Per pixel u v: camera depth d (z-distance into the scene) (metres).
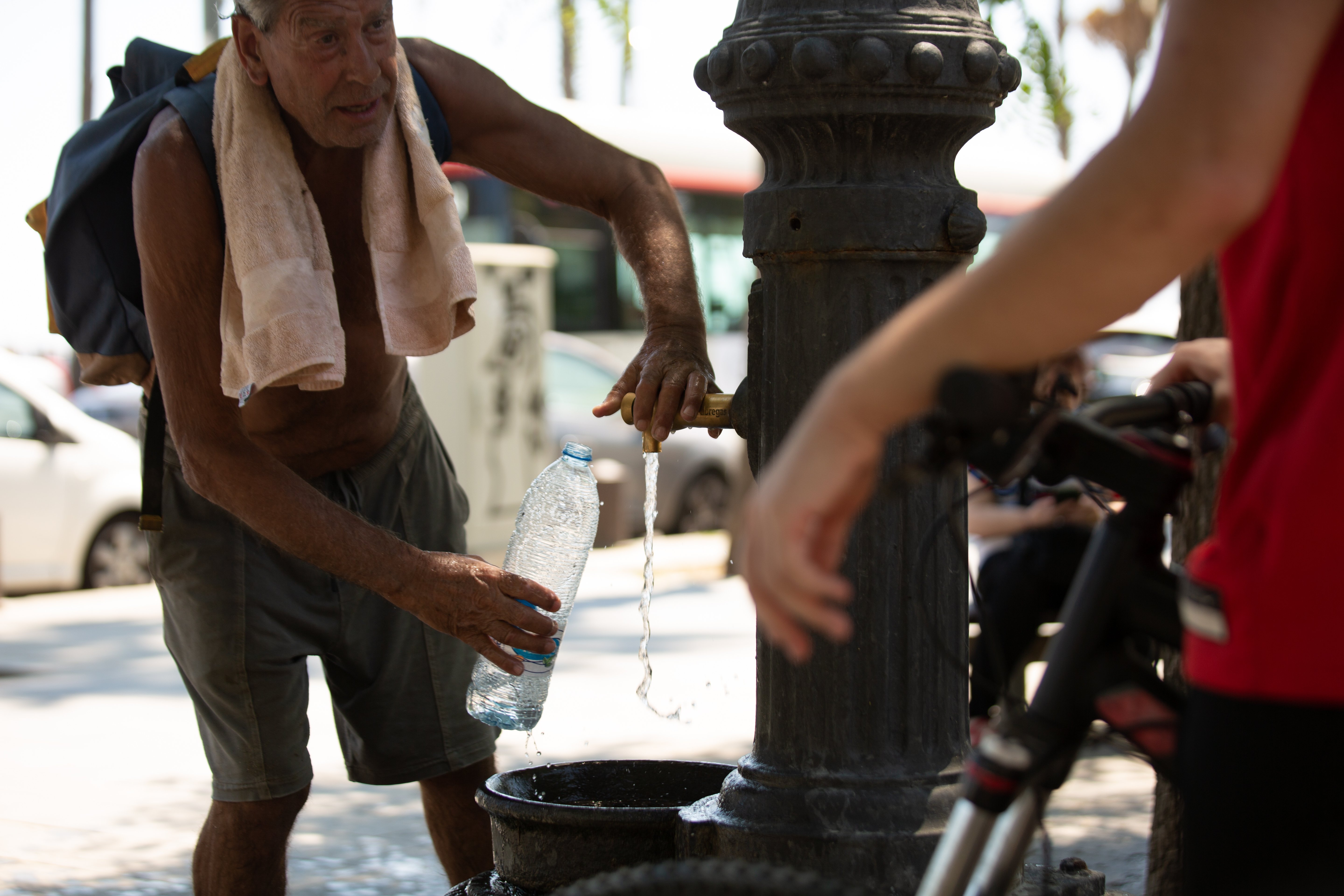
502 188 13.34
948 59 2.17
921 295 2.23
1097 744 1.55
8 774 5.48
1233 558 1.28
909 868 2.18
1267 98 1.09
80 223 2.70
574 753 5.57
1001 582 4.42
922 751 2.26
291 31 2.38
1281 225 1.24
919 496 2.23
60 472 10.58
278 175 2.48
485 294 11.57
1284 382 1.25
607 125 13.46
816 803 2.22
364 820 4.78
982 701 4.36
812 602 1.23
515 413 11.84
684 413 2.45
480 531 11.60
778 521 1.23
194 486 2.56
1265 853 1.25
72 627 9.07
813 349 2.23
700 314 2.68
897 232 2.18
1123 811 4.58
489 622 2.50
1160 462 1.38
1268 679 1.24
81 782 5.36
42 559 10.46
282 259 2.44
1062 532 4.41
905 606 2.24
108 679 7.40
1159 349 12.18
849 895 1.51
